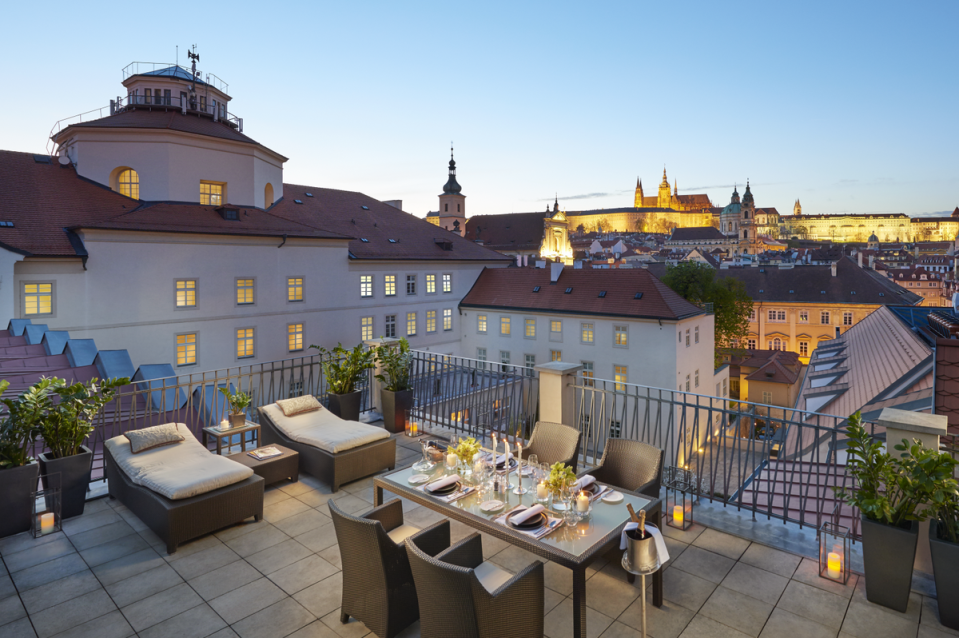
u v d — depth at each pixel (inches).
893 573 176.2
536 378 311.6
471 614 133.0
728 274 3420.3
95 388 271.0
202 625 176.6
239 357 1131.3
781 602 183.5
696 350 1462.8
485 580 159.9
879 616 175.5
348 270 1363.2
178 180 1133.7
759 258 5251.0
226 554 220.7
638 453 223.1
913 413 197.5
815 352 1541.6
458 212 3937.0
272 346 1186.6
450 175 3941.9
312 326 1269.7
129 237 968.9
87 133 1099.9
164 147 1114.7
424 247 1656.0
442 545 181.2
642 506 186.1
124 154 1111.0
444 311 1670.8
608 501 189.8
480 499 192.5
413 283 1565.0
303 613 183.3
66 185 1064.8
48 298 895.1
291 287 1227.9
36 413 238.8
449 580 134.1
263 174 1315.2
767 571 201.9
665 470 264.4
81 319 926.4
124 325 970.7
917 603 181.0
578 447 243.6
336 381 383.2
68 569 208.5
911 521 179.6
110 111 1305.4
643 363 1374.3
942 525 178.9
